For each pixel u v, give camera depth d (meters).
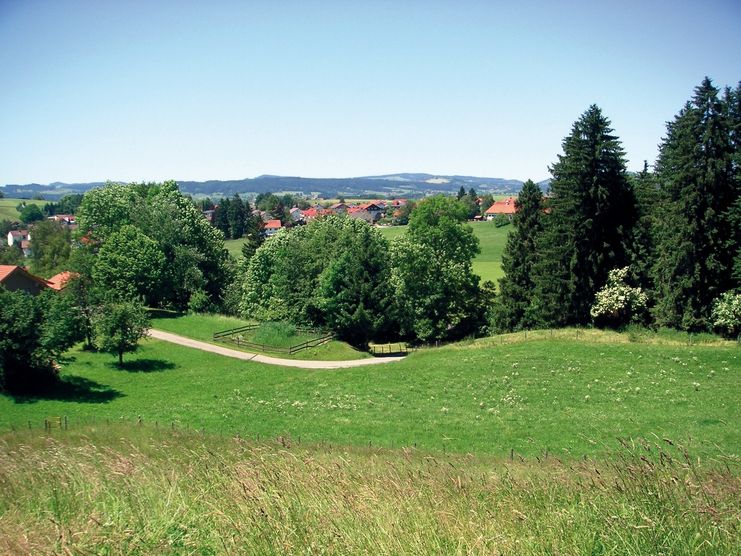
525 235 59.97
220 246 87.00
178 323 65.75
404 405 34.44
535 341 45.25
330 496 7.39
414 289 64.50
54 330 39.50
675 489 7.02
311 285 66.69
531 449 24.66
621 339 43.75
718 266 43.44
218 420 32.34
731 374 34.91
